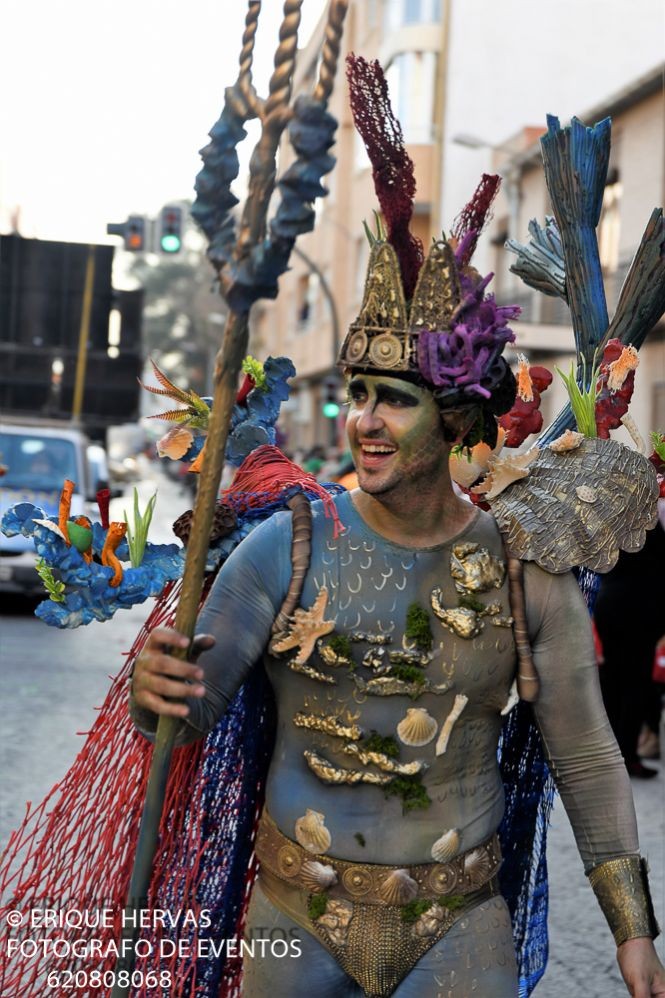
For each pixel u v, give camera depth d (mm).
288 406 42906
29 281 18578
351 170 33781
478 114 25203
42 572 2426
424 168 26844
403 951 2238
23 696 8695
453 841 2248
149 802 2129
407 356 2199
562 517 2387
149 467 77625
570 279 3014
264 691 2494
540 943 2859
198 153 2006
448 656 2252
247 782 2557
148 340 89438
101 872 2598
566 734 2361
